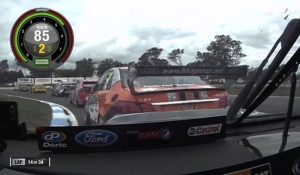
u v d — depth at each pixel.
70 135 2.31
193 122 2.54
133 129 2.39
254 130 2.98
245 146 2.54
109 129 2.35
